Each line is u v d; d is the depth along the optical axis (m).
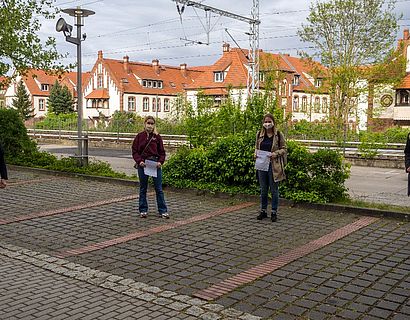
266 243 7.14
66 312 4.73
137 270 5.97
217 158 11.10
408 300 5.02
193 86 59.34
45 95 82.25
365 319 4.57
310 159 9.93
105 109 70.56
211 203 10.23
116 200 10.52
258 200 10.33
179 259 6.39
